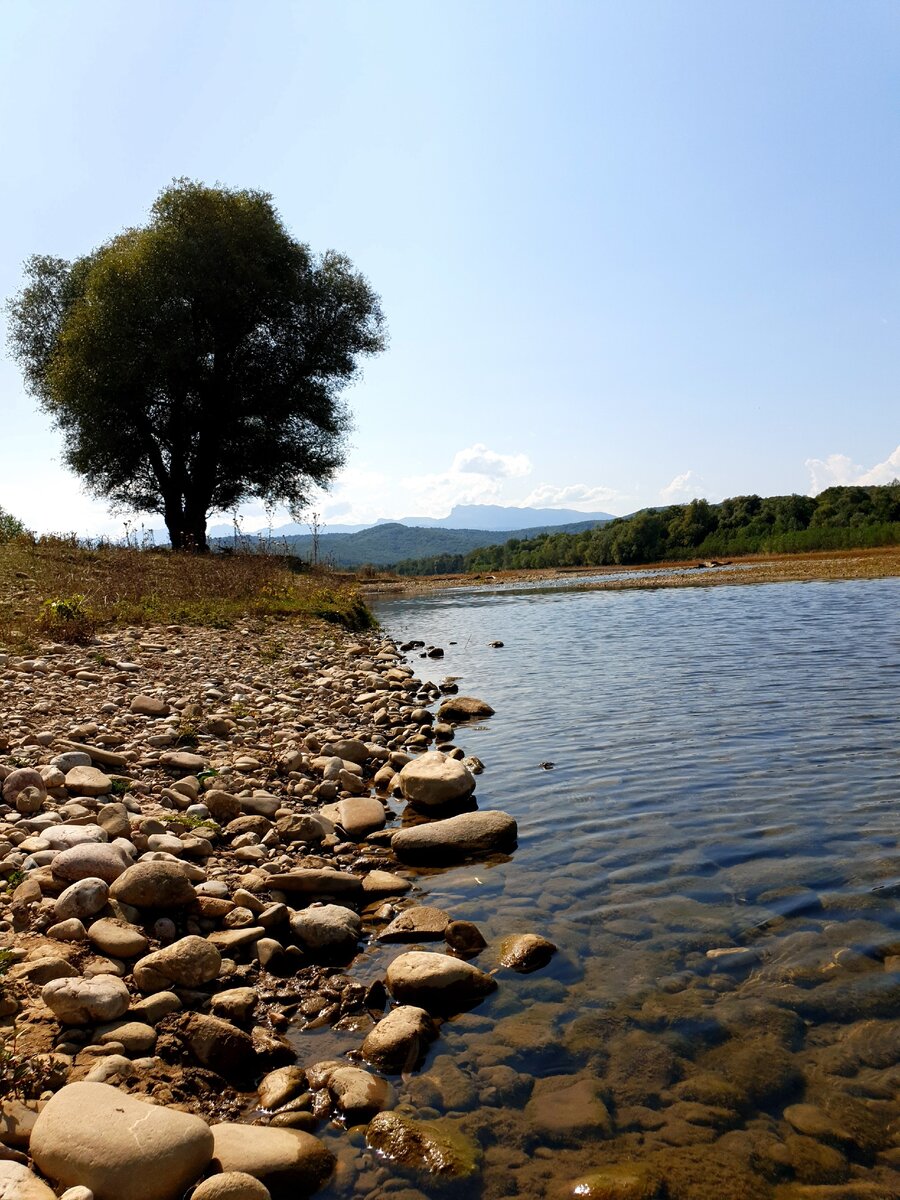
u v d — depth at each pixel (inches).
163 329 1208.8
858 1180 109.6
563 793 282.4
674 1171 112.0
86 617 548.1
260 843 236.8
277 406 1336.1
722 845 225.1
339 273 1405.0
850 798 256.4
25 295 1406.3
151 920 175.5
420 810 276.1
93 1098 115.1
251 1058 138.8
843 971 158.2
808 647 591.8
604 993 156.6
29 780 228.5
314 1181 112.6
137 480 1379.2
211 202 1277.1
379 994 159.5
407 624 1049.5
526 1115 124.8
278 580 925.8
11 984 143.7
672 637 721.0
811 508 3506.4
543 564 4274.1
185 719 346.9
